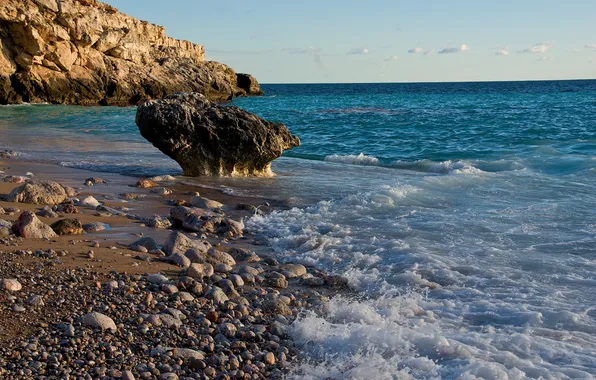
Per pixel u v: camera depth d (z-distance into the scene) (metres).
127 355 4.88
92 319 5.29
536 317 5.98
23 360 4.59
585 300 6.45
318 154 21.23
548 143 22.25
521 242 8.61
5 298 5.60
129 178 14.12
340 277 7.34
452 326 5.86
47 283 6.17
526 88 128.62
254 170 15.02
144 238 8.16
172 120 14.17
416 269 7.52
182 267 7.34
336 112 48.06
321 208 10.91
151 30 72.31
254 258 8.05
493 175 13.88
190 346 5.20
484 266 7.61
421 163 18.05
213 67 79.25
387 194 11.56
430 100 74.38
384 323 5.86
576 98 71.19
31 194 10.26
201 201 11.12
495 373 4.73
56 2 54.62
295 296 6.77
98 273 6.66
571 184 12.83
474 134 26.59
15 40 52.81
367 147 23.25
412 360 5.00
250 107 61.66
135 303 5.93
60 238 8.12
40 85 54.19
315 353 5.30
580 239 8.67
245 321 5.87
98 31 59.53
